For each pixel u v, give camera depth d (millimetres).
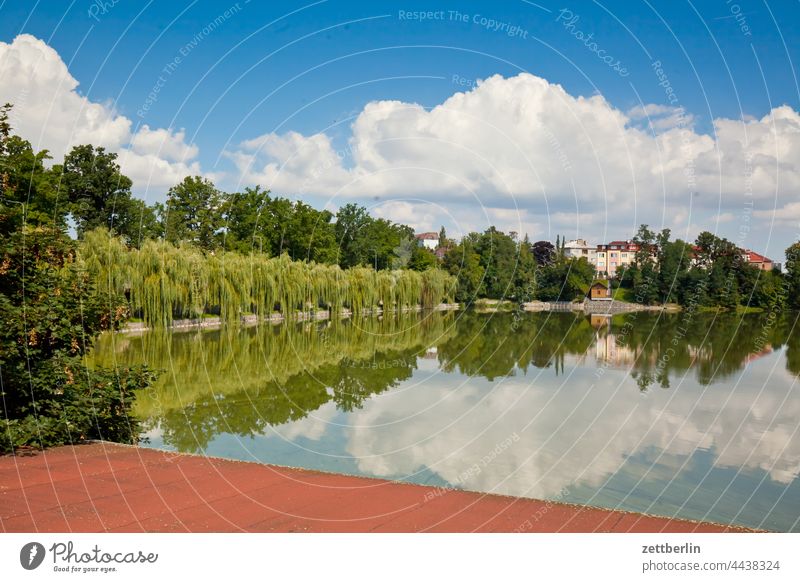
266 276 43281
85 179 49406
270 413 15461
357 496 5715
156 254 35844
